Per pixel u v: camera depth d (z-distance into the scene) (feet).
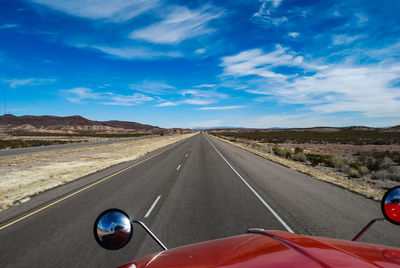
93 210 21.21
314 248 4.20
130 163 56.54
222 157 69.46
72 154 79.82
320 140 218.38
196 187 30.89
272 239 4.99
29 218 19.22
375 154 96.37
